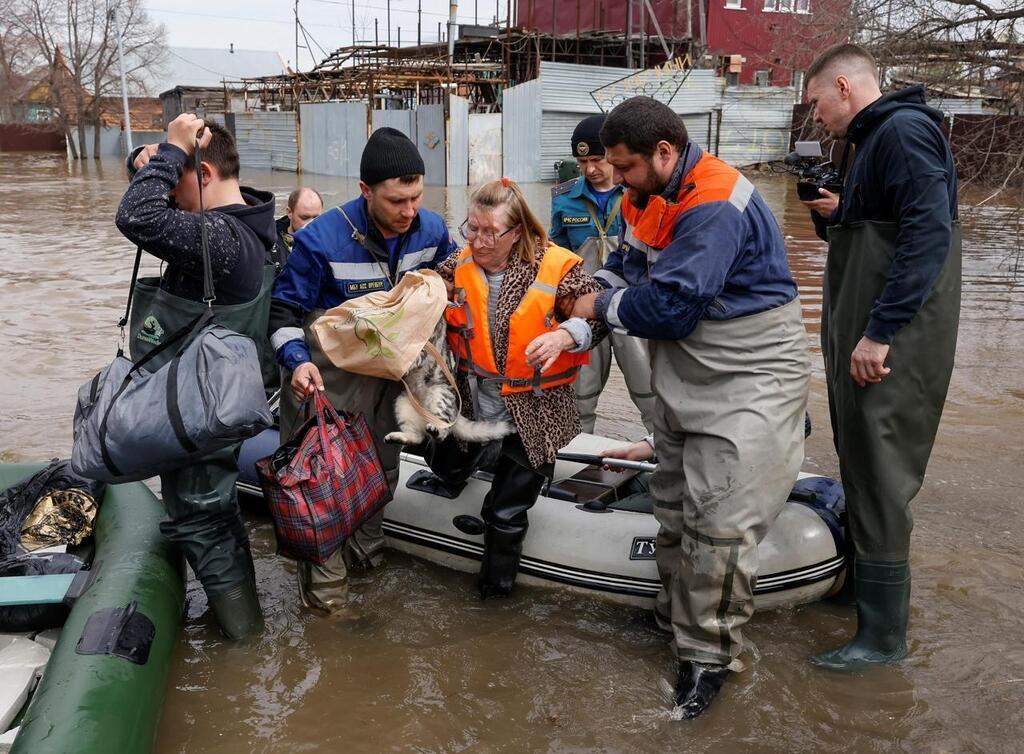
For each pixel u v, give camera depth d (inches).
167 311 128.2
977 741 116.3
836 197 134.6
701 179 118.0
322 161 1149.7
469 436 136.9
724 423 120.2
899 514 126.4
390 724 121.6
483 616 148.1
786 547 140.9
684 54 1058.7
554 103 921.5
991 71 391.9
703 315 120.3
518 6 1186.6
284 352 138.3
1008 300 361.4
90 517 153.1
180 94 1759.4
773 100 989.8
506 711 124.4
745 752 115.5
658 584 144.4
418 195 139.6
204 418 115.7
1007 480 192.5
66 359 283.1
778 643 138.6
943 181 115.8
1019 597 148.3
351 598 153.5
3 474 163.0
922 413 124.1
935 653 134.2
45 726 100.2
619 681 130.8
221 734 119.4
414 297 130.8
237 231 126.2
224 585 136.2
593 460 157.8
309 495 130.0
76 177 1175.0
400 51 1110.4
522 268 135.0
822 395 250.4
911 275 115.9
